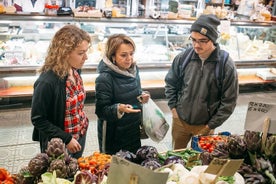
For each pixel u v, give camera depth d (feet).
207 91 8.14
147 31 15.67
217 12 16.01
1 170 4.81
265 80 17.92
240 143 5.17
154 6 14.97
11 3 12.66
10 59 13.58
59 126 6.63
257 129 5.05
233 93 7.98
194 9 15.75
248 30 18.13
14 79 14.11
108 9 13.83
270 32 18.49
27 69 13.50
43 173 4.82
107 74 7.29
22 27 13.76
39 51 14.02
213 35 7.48
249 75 18.62
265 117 4.96
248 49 17.84
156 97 17.16
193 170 4.82
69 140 6.45
